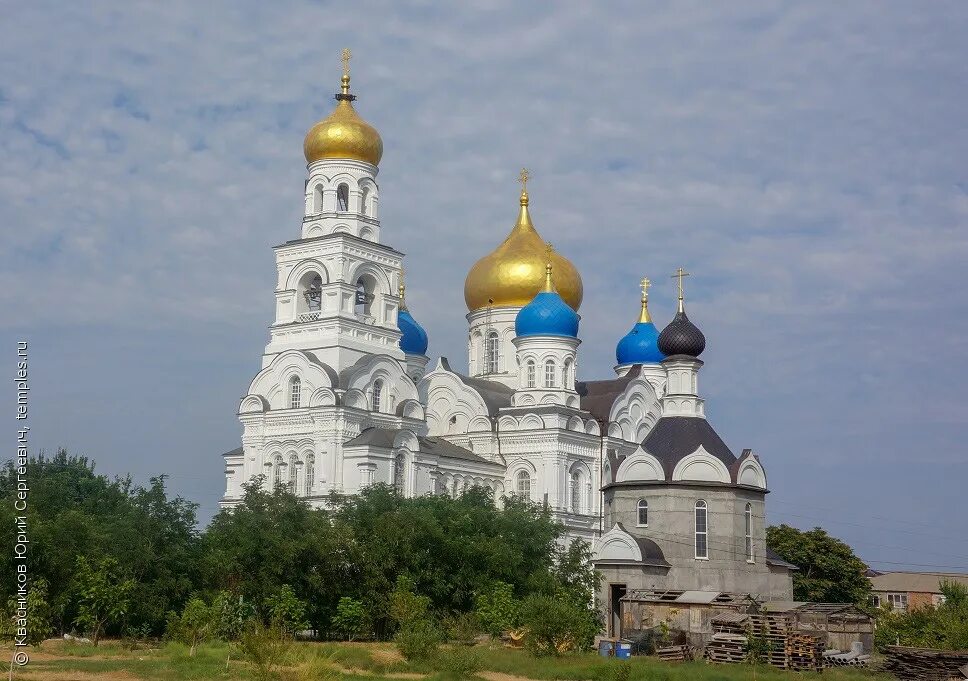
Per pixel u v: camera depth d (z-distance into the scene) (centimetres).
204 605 7725
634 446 14112
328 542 9225
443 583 9694
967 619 9931
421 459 12269
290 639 7562
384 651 7850
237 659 6925
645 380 14412
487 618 9156
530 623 8344
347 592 9425
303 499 10756
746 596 10056
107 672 6231
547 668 7538
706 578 10694
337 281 12325
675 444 11162
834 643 9600
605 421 13700
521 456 13225
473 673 7231
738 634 9144
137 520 8706
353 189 12681
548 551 10594
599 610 10106
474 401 13588
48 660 6638
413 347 14550
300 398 12169
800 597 14600
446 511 10375
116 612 7856
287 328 12494
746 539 11006
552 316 13525
